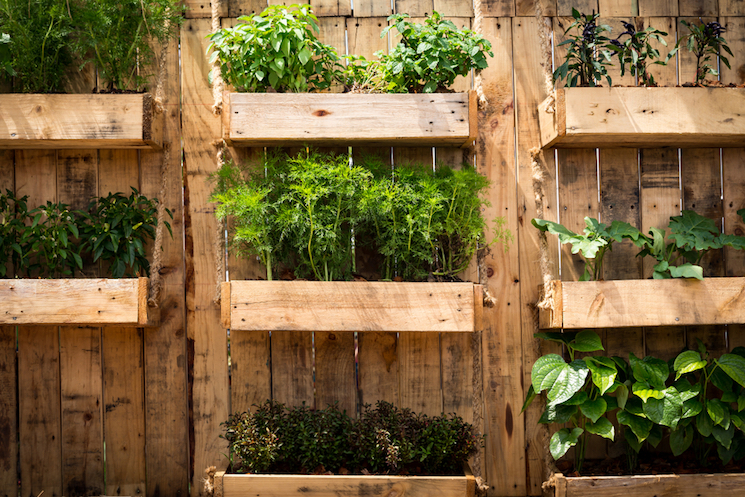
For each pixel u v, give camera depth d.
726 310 1.81
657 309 1.81
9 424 1.96
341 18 2.07
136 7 1.89
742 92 1.86
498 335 2.04
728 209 2.08
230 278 2.00
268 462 1.73
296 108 1.81
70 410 1.97
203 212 2.03
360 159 2.03
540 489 2.00
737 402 1.83
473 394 1.87
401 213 1.83
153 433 1.98
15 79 1.99
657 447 2.03
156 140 1.94
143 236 2.01
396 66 1.79
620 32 2.10
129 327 1.98
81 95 1.82
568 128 1.83
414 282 1.78
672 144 2.02
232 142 1.91
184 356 2.00
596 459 2.01
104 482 1.96
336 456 1.78
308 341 2.00
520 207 2.07
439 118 1.83
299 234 1.77
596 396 1.83
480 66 1.82
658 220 2.08
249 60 1.84
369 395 1.99
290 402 1.98
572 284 1.82
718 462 1.93
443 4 2.09
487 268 2.05
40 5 1.83
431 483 1.71
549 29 2.10
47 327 1.98
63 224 1.92
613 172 2.08
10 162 2.01
